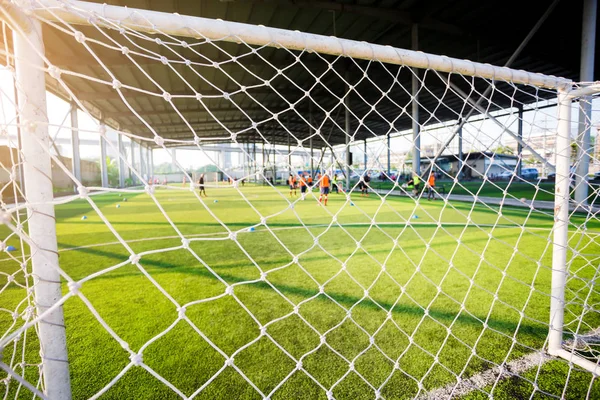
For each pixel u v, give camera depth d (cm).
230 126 2644
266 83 146
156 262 335
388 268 306
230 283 270
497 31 1026
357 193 1467
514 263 318
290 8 905
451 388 143
